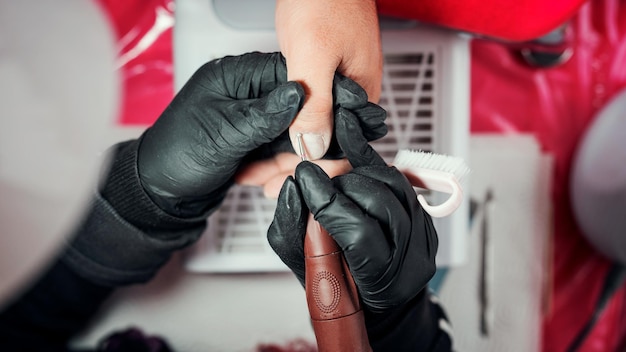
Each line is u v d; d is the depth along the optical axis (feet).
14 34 0.56
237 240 1.41
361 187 0.88
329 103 0.92
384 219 0.88
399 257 0.89
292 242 0.91
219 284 1.64
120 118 1.77
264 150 1.14
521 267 1.72
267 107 0.92
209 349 1.64
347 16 0.96
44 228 0.58
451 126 1.34
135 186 1.12
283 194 0.88
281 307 1.65
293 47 0.94
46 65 0.57
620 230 1.61
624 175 1.56
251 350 1.64
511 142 1.73
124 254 1.23
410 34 1.30
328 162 0.99
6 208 0.57
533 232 1.72
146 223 1.18
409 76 1.33
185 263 1.42
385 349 1.11
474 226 1.70
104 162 1.15
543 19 1.17
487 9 1.16
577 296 1.86
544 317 1.81
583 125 1.83
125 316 1.62
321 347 0.87
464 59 1.32
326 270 0.86
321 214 0.85
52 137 0.57
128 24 1.77
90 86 0.59
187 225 1.21
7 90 0.56
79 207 0.59
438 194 1.38
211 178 1.08
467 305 1.71
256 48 1.30
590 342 1.86
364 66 0.98
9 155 0.56
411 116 1.34
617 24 1.81
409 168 0.95
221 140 1.01
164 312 1.63
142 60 1.78
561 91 1.83
